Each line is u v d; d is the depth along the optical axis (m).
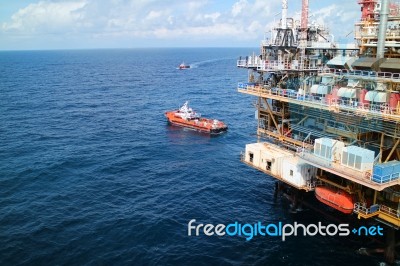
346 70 49.50
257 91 56.53
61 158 74.56
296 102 48.94
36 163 71.44
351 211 42.00
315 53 58.59
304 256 43.12
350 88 44.50
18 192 58.59
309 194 56.34
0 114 115.06
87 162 72.81
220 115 117.50
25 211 52.34
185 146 85.00
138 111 124.75
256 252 43.97
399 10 55.00
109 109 127.88
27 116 113.31
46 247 43.97
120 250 43.91
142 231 47.94
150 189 60.88
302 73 56.00
